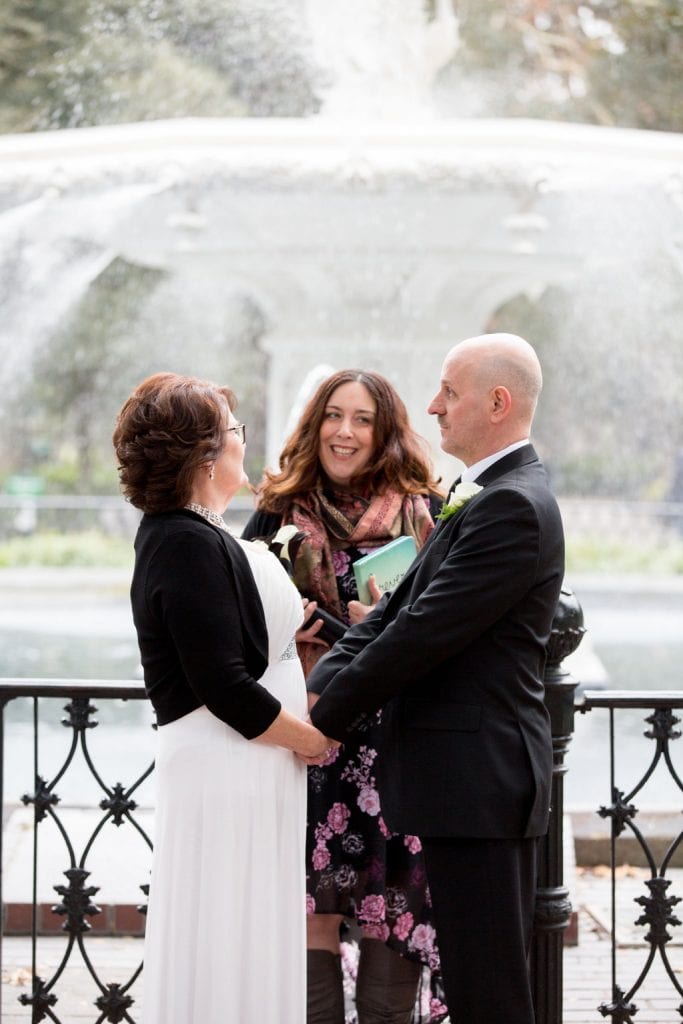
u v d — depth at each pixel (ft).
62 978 15.12
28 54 56.29
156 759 10.65
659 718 11.89
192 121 24.06
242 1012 10.41
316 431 12.98
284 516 12.97
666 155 23.99
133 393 10.50
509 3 65.51
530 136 23.26
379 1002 12.14
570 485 83.56
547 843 11.65
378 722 12.14
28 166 24.02
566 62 66.23
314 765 11.66
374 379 13.08
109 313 76.79
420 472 13.19
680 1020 14.02
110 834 18.75
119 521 70.64
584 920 17.04
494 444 10.82
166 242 27.25
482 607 10.07
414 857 12.14
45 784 12.23
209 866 10.25
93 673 32.45
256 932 10.37
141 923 16.55
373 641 10.34
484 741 10.23
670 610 48.32
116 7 52.13
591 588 52.24
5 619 44.62
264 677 10.66
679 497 74.54
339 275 26.91
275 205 25.08
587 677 28.58
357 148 23.22
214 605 9.96
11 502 68.18
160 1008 10.30
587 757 24.90
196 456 10.23
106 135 23.81
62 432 84.79
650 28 65.51
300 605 10.75
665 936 12.07
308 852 12.17
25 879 17.04
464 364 10.79
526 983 10.30
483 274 27.30
